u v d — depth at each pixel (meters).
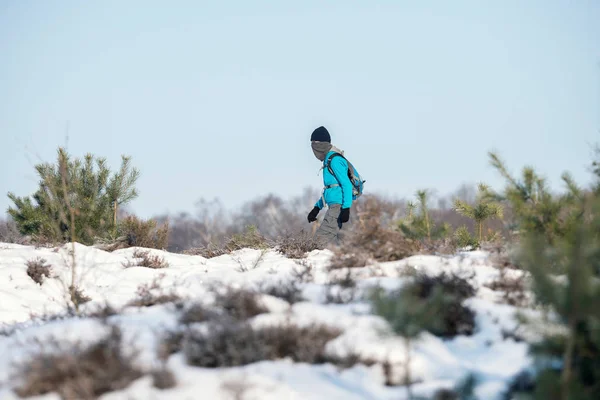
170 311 14.48
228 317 12.93
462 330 13.24
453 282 14.94
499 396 10.61
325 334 12.26
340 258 18.53
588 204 14.38
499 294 15.21
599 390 10.05
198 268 26.80
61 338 13.02
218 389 10.27
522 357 11.72
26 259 28.41
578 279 9.42
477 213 25.16
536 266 9.98
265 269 21.56
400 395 10.60
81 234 36.41
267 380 10.49
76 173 37.22
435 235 20.42
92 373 10.76
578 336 9.98
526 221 15.92
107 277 26.53
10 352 13.26
